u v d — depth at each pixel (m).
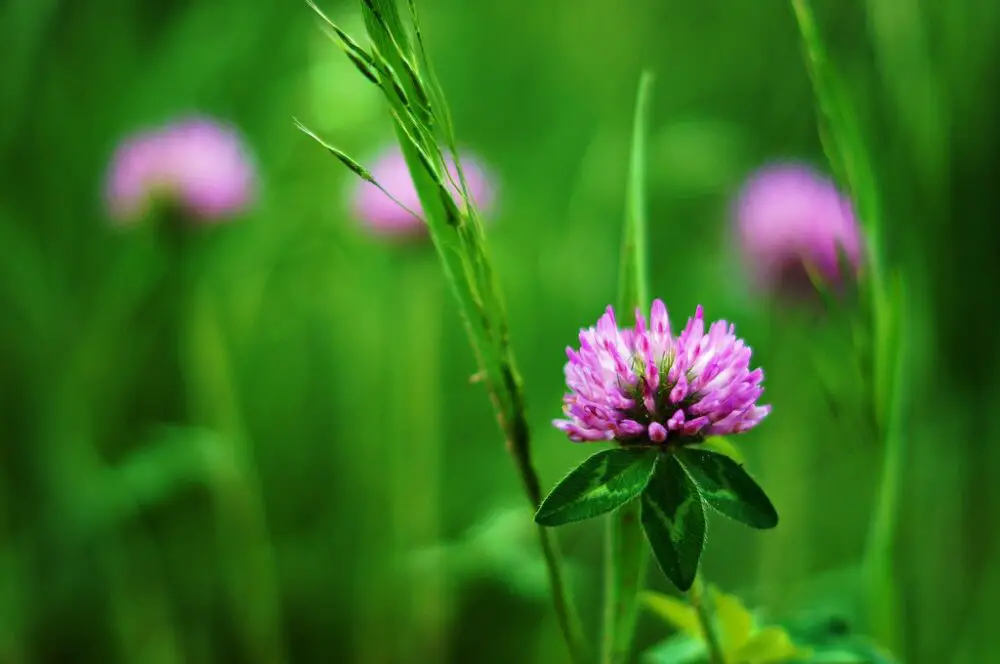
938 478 0.56
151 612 0.62
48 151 0.72
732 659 0.41
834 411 0.45
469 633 0.63
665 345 0.37
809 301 0.64
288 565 0.67
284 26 0.82
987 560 0.55
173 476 0.60
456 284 0.38
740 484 0.36
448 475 0.74
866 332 0.43
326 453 0.71
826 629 0.42
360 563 0.66
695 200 0.85
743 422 0.36
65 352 0.66
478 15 0.97
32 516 0.62
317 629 0.65
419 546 0.65
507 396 0.38
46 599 0.61
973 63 0.51
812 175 0.69
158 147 0.65
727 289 0.74
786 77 0.88
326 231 0.77
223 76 0.81
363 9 0.37
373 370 0.71
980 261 0.53
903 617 0.52
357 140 0.74
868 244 0.43
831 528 0.67
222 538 0.63
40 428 0.63
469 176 0.70
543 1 1.00
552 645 0.62
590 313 0.82
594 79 0.99
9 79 0.70
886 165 0.52
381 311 0.73
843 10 0.54
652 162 0.85
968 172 0.52
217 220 0.65
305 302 0.75
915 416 0.56
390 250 0.67
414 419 0.66
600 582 0.66
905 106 0.51
